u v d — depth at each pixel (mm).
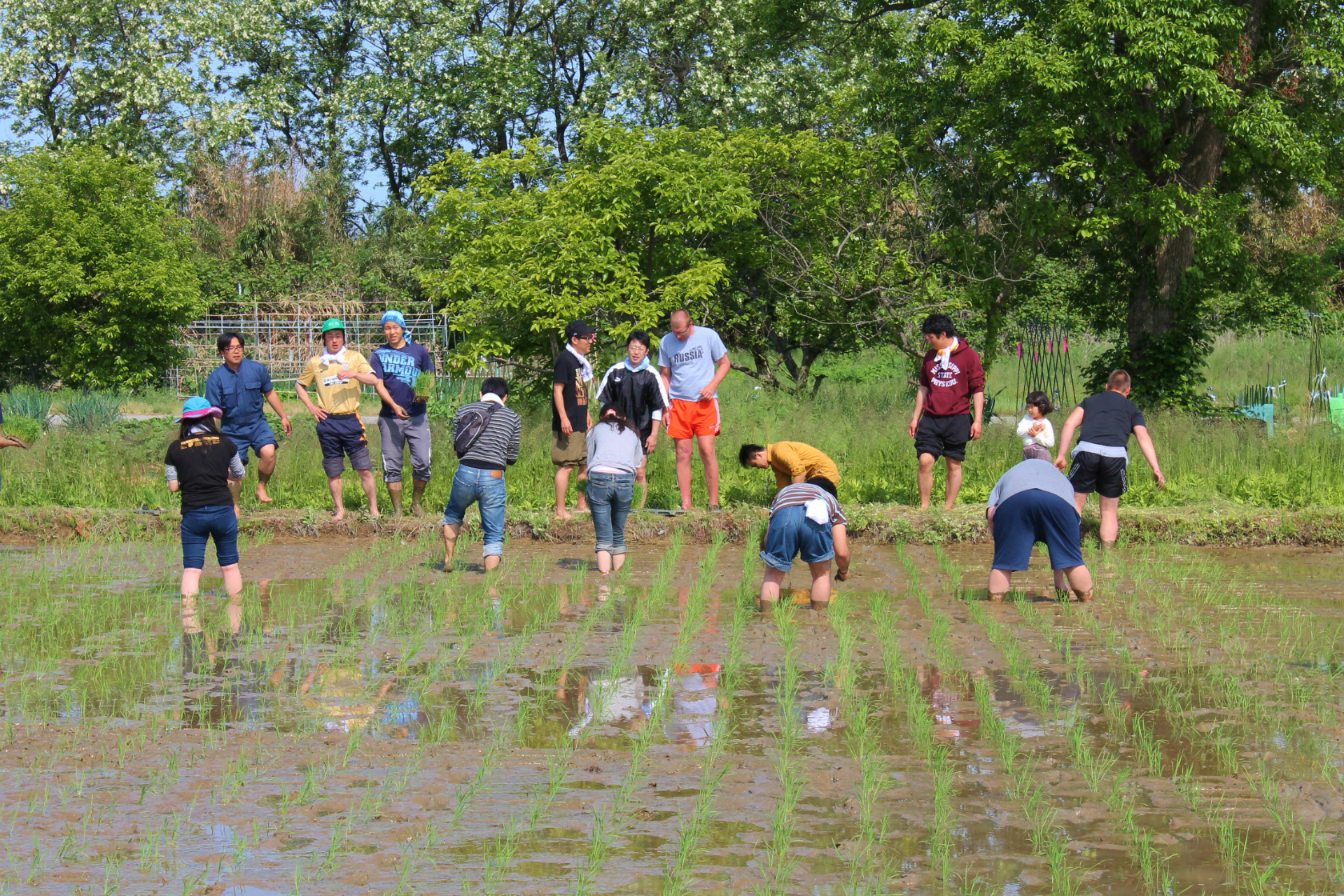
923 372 17375
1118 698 8734
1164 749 7586
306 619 11594
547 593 12984
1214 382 37719
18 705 8633
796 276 27078
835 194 26703
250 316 54062
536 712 8430
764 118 39562
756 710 8453
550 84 51031
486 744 7730
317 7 58438
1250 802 6668
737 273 28266
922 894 5555
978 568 14492
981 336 28219
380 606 12242
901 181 26797
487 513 14391
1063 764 7270
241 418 17094
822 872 5785
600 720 8258
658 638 10680
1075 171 25500
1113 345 40000
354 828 6336
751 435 22047
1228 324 31609
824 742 7715
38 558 15531
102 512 17531
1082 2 23734
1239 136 25125
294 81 59562
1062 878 5637
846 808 6598
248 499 18891
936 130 26891
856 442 21672
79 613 11859
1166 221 24719
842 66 39094
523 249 23703
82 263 44344
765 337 30188
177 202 57281
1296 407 29719
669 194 24469
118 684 9203
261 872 5805
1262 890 5594
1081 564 12125
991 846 6086
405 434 17438
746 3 40531
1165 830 6289
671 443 21016
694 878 5715
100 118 57000
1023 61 23938
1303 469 19500
